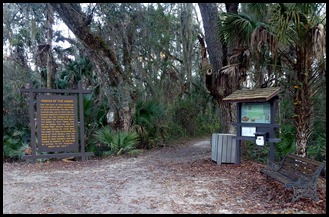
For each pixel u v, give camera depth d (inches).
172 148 469.4
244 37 285.0
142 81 519.2
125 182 229.6
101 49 411.8
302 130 257.9
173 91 600.4
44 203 175.9
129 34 462.9
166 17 526.6
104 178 245.6
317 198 168.1
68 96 345.4
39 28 466.6
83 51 470.6
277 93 256.4
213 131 701.3
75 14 389.1
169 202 176.2
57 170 285.3
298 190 169.3
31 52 471.2
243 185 212.8
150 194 194.1
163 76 571.8
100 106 436.5
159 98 551.5
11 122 398.9
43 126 333.4
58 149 339.6
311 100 260.4
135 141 414.3
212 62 367.6
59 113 341.1
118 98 426.3
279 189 197.5
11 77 425.7
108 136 392.2
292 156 209.9
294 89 261.0
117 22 441.4
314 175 169.5
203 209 162.9
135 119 446.6
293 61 269.1
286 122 350.6
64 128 343.6
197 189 204.4
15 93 413.7
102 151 393.1
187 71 590.2
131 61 474.9
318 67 249.0
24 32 464.1
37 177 251.4
